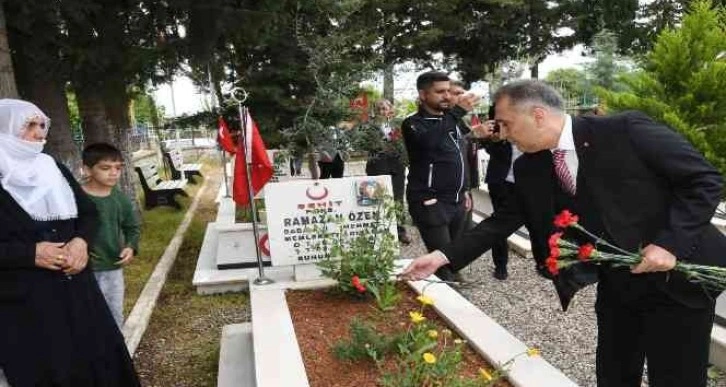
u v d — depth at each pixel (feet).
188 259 20.70
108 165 10.89
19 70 16.10
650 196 6.36
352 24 26.58
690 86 15.88
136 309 14.76
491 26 37.11
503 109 6.81
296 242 13.71
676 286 6.44
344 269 11.63
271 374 8.39
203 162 61.46
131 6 15.20
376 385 8.06
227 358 11.47
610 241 6.62
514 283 16.65
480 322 10.03
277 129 20.36
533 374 8.04
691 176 6.02
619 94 17.15
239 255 17.44
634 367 7.66
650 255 5.92
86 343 8.57
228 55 19.24
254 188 14.23
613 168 6.41
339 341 9.43
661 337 6.71
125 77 16.37
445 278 15.15
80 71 14.99
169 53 15.96
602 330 7.69
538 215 7.34
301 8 19.20
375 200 14.05
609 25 39.55
